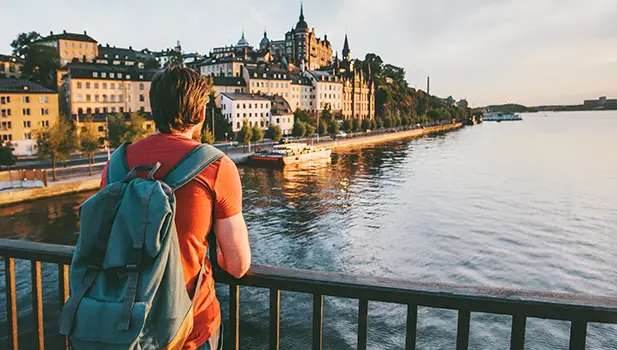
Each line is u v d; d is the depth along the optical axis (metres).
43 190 51.59
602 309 2.37
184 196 2.26
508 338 21.95
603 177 75.75
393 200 55.81
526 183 69.38
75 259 2.12
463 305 2.53
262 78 136.25
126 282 1.99
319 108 154.75
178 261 2.12
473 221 46.09
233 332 2.92
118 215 2.07
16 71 125.00
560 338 22.05
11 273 3.45
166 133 2.47
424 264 33.34
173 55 157.38
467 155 107.50
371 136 148.50
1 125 80.75
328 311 23.78
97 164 68.75
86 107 100.31
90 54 141.50
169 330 2.06
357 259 34.22
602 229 43.78
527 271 32.50
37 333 3.45
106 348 1.94
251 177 73.00
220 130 111.69
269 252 35.44
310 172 78.75
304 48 198.88
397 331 22.33
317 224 43.78
